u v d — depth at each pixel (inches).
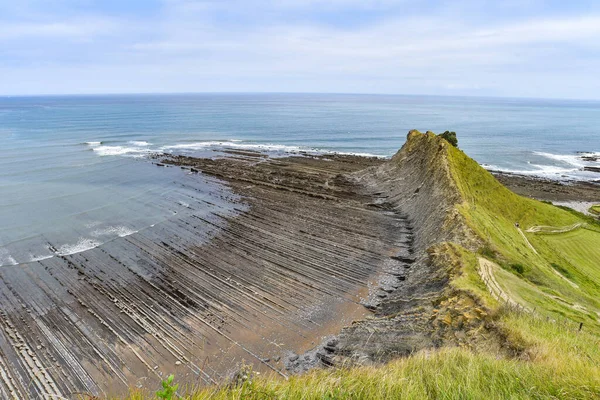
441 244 1166.3
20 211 1706.4
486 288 864.9
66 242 1384.1
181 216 1683.1
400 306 959.6
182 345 859.4
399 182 2119.8
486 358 360.5
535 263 1263.5
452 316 756.0
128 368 788.6
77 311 967.0
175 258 1273.4
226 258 1280.8
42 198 1903.3
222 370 791.7
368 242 1443.2
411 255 1338.6
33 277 1128.2
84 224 1568.7
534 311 744.3
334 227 1583.4
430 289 973.8
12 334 872.9
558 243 1663.4
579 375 288.0
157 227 1545.3
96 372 775.1
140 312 970.7
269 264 1247.5
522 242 1477.6
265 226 1577.3
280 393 241.6
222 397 233.1
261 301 1038.4
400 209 1827.0
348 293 1093.1
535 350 498.9
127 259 1257.4
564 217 1953.7
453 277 942.4
